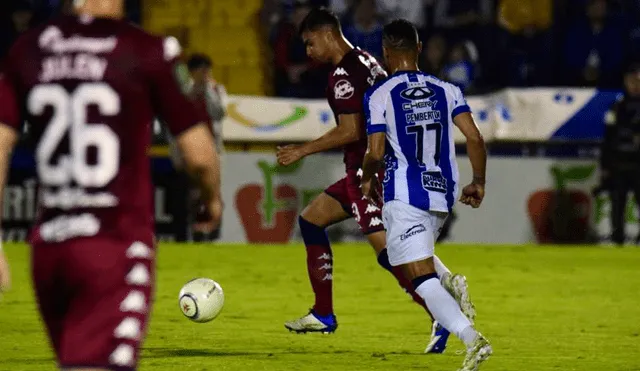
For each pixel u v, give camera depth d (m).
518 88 66.62
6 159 12.94
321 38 27.08
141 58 12.89
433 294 22.19
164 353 25.64
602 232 62.12
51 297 12.94
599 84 65.88
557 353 26.50
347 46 27.25
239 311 34.06
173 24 69.75
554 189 61.94
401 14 67.50
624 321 32.88
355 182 27.14
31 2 67.62
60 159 12.75
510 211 61.81
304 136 62.91
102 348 12.44
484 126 62.50
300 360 24.84
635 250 58.81
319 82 67.25
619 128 60.69
